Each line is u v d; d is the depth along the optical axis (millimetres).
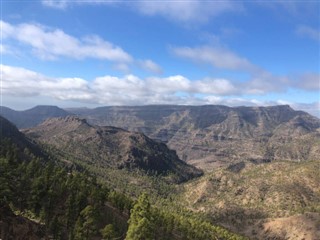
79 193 124625
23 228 97312
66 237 112000
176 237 160125
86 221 108188
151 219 85375
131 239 78812
